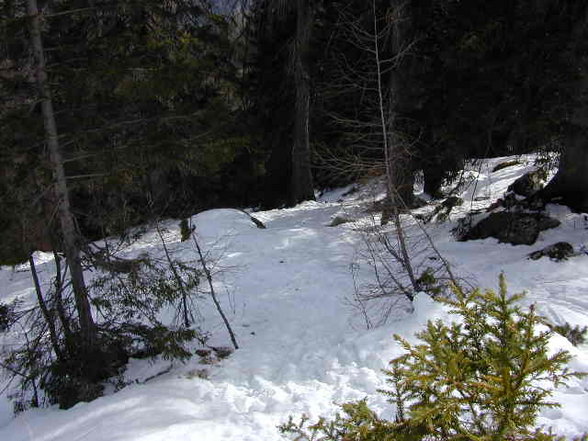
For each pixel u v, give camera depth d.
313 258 10.75
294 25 17.00
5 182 5.43
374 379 5.38
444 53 9.30
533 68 8.55
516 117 9.09
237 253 11.55
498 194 14.23
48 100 5.87
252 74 17.53
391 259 9.68
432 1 10.55
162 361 6.85
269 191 21.39
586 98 8.69
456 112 9.44
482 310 2.50
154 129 6.33
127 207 6.96
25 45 5.81
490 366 2.24
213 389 5.83
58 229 6.39
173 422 4.85
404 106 10.77
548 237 9.06
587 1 8.56
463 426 2.30
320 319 7.95
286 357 6.67
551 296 6.85
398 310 7.43
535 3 8.67
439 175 11.56
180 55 6.21
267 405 5.27
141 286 6.33
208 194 20.88
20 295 11.39
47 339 6.30
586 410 4.03
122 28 6.32
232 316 8.49
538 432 2.06
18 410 6.45
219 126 6.60
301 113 17.66
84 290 6.34
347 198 17.45
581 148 9.59
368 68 13.52
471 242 9.86
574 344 5.67
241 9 14.36
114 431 4.68
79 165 6.49
